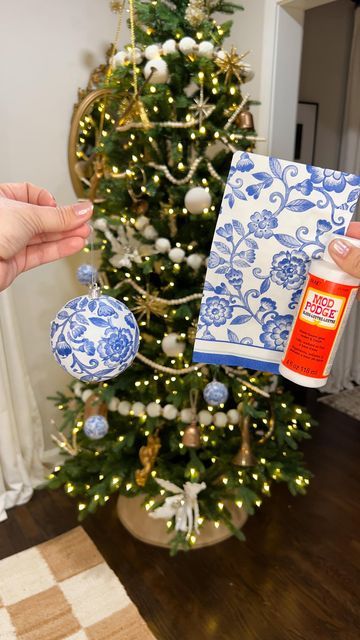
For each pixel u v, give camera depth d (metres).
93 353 0.60
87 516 1.82
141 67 1.33
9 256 0.62
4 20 1.59
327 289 0.61
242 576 1.55
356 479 2.08
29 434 1.91
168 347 1.37
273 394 1.66
